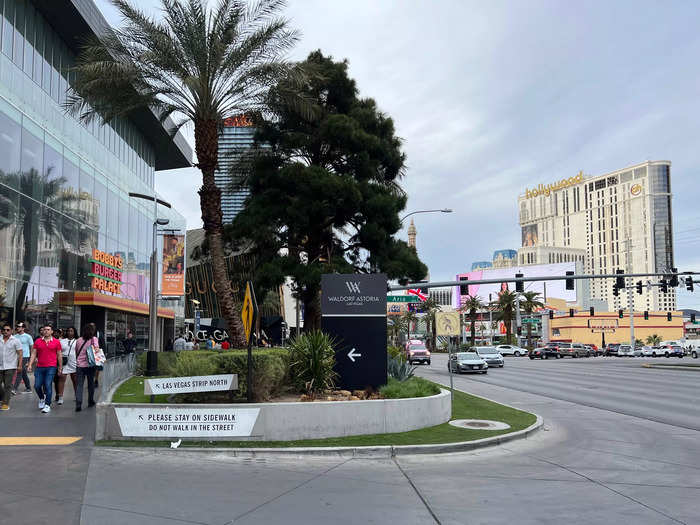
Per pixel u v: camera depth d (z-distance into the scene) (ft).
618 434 39.63
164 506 20.85
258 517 19.79
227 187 97.81
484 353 143.95
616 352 252.62
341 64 93.50
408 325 321.93
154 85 62.18
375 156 92.27
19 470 25.84
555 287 456.45
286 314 264.52
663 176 616.80
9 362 43.27
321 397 39.68
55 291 92.53
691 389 76.18
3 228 76.02
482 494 23.31
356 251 97.45
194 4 58.95
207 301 249.96
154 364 61.00
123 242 129.18
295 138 89.04
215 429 32.55
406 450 31.35
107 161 119.85
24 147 83.05
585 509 21.26
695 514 20.72
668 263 606.14
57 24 94.89
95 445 31.35
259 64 63.21
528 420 43.11
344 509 20.94
